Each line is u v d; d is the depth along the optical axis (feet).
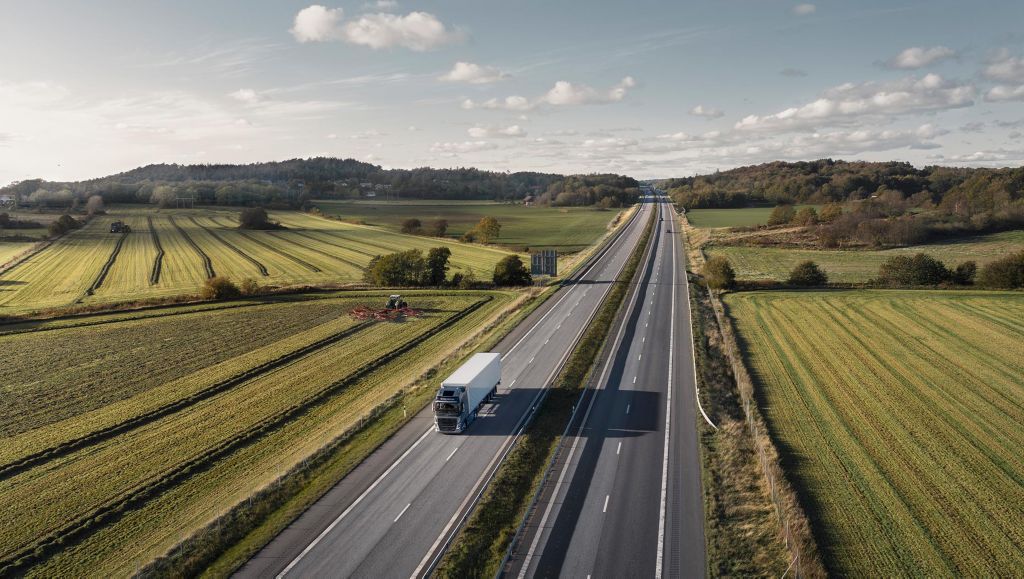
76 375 177.78
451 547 95.45
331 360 196.65
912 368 182.29
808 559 91.04
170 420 147.74
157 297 285.43
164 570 90.89
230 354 200.44
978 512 104.94
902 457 125.59
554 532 100.37
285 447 134.21
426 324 245.45
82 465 124.67
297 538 99.04
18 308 266.36
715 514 104.83
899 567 90.58
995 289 297.12
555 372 182.91
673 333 226.17
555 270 335.88
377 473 120.67
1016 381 170.09
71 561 94.68
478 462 124.88
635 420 146.61
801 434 137.28
